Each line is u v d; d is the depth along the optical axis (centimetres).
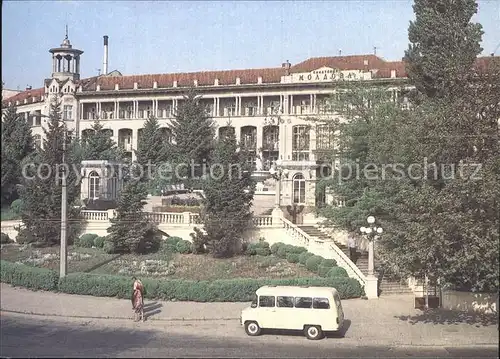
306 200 4656
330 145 4475
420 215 2284
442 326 2481
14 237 4228
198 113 5850
